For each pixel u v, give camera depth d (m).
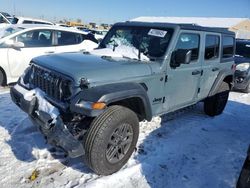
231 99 8.30
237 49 10.05
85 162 3.36
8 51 7.19
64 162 3.76
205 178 3.75
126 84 3.56
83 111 3.12
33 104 3.54
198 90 5.23
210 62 5.39
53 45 7.79
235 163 4.23
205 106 6.21
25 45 7.44
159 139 4.74
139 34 4.59
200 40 4.92
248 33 34.78
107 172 3.48
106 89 3.30
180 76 4.54
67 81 3.32
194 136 5.07
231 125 5.91
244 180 2.79
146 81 3.91
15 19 13.88
